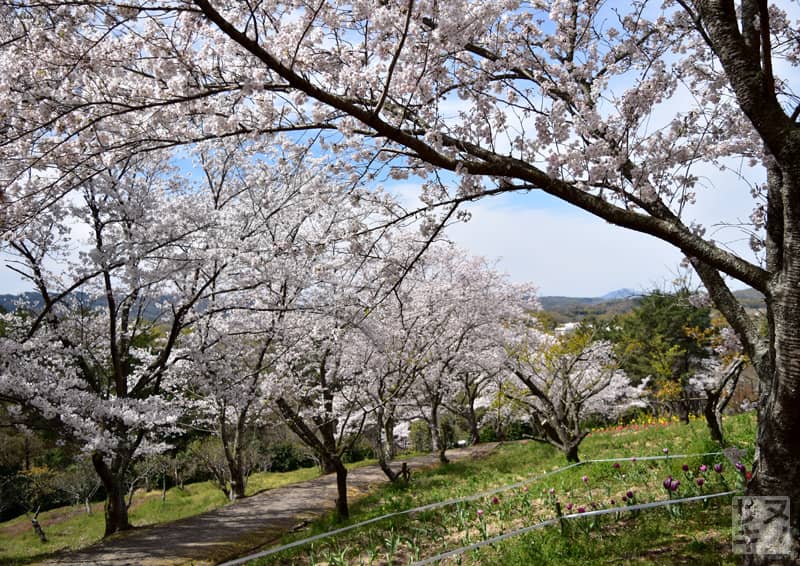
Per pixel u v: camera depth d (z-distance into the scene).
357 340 14.72
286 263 11.58
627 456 10.63
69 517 23.42
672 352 27.06
